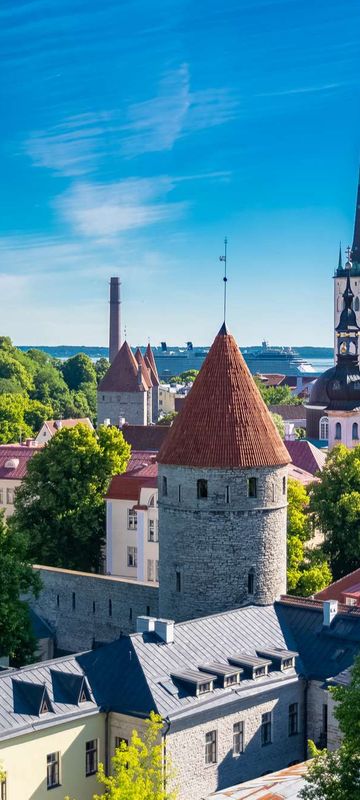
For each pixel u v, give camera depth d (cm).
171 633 7625
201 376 8794
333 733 7700
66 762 6994
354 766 5562
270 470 8706
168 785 7019
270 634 8181
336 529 12281
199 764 7225
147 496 12488
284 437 19750
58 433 13100
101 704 7188
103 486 13012
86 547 12912
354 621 8206
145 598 9756
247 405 8725
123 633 9938
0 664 8875
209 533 8631
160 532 8925
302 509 12138
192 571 8700
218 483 8581
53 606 10512
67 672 7250
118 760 6194
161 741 6969
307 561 11806
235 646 7881
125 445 13338
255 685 7575
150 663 7375
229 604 8656
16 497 13100
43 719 6869
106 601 10069
